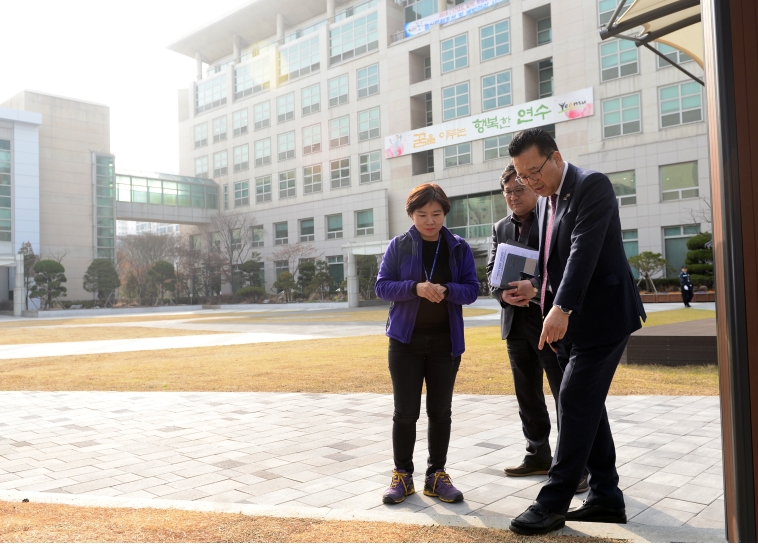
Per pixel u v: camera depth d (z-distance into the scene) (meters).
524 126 34.75
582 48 32.66
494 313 24.67
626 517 2.76
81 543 2.34
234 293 50.16
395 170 41.56
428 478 3.20
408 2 43.41
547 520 2.54
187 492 3.32
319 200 46.19
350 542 2.39
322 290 43.00
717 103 1.64
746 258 1.60
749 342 1.60
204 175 56.16
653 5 7.51
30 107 45.59
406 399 3.15
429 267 3.22
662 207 29.70
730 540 1.69
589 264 2.56
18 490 3.44
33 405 6.39
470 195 37.91
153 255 49.38
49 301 42.19
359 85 43.91
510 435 4.56
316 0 48.53
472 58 37.50
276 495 3.24
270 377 8.05
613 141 31.41
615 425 4.72
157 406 6.19
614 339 2.65
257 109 51.47
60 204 46.72
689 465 3.62
